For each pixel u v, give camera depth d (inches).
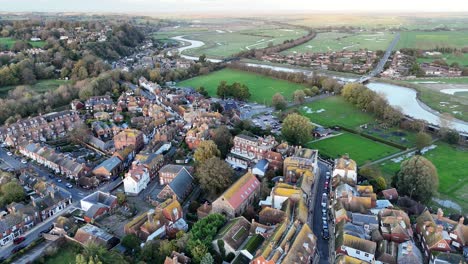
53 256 5231.3
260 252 4594.0
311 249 4948.3
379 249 4968.0
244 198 6210.6
